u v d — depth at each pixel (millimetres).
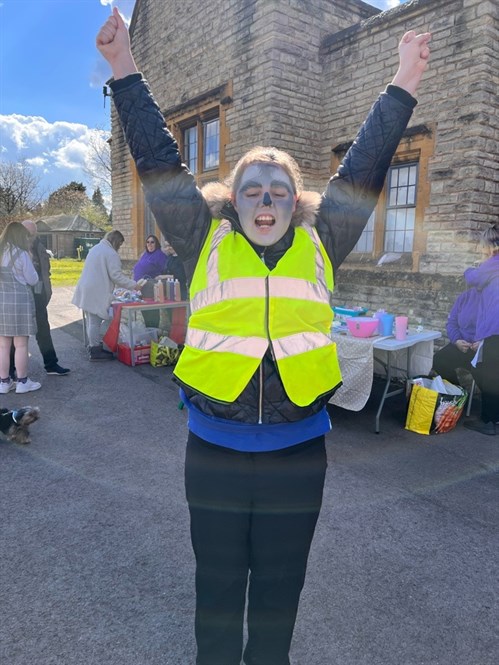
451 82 5688
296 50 6914
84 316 7648
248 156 1668
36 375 6129
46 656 1992
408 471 3705
